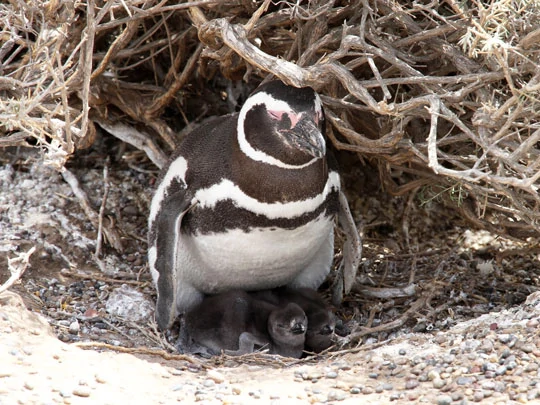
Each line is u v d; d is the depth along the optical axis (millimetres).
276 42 22344
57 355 16125
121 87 24672
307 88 18203
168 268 19375
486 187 21547
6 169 26172
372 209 27547
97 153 27719
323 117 18844
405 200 27375
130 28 21703
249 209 18906
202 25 19797
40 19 20812
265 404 14898
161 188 21188
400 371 16250
